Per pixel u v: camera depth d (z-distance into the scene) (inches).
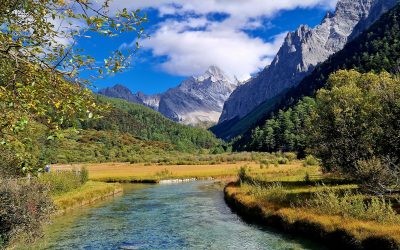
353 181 1862.7
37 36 323.0
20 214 856.3
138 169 4552.2
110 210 1678.2
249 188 1914.4
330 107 1891.0
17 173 881.5
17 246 889.5
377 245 824.9
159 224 1333.7
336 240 938.7
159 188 2780.5
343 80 2244.1
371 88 1932.8
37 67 304.5
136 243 1044.5
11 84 296.4
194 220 1407.5
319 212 1135.0
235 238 1084.5
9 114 307.3
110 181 3444.9
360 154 1649.9
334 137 1823.3
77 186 2249.0
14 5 305.3
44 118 315.6
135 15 318.7
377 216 999.0
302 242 1003.3
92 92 329.4
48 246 1002.1
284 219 1169.4
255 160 5738.2
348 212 1075.9
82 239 1089.4
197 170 4232.3
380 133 1524.4
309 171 2800.2
